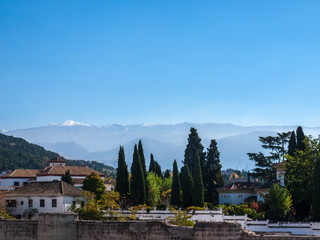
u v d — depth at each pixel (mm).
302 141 100312
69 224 53656
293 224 80438
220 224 49469
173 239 50625
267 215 93750
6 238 55250
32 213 87188
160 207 91188
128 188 103375
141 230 51656
